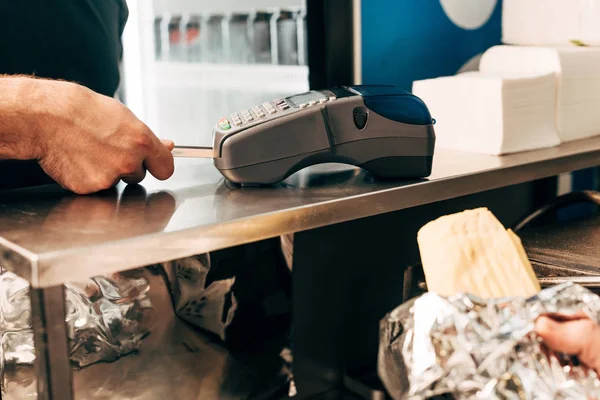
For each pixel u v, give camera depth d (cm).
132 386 81
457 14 164
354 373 114
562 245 100
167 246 69
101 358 79
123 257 66
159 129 267
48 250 62
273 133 90
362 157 94
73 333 77
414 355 62
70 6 122
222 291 88
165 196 88
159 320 82
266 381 95
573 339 62
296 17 205
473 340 62
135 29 253
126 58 253
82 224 73
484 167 108
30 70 117
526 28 158
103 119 84
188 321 85
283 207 80
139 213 78
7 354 85
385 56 152
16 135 81
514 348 63
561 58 133
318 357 110
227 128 92
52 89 83
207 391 88
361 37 147
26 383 85
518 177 112
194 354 86
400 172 96
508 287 70
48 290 62
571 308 66
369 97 93
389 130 93
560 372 63
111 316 79
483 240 73
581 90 139
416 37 157
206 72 241
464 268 71
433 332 62
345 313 114
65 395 64
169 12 268
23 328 85
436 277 71
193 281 84
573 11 147
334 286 111
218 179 100
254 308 92
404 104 94
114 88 135
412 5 155
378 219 116
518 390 61
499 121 121
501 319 63
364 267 115
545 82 129
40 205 83
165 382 84
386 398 106
